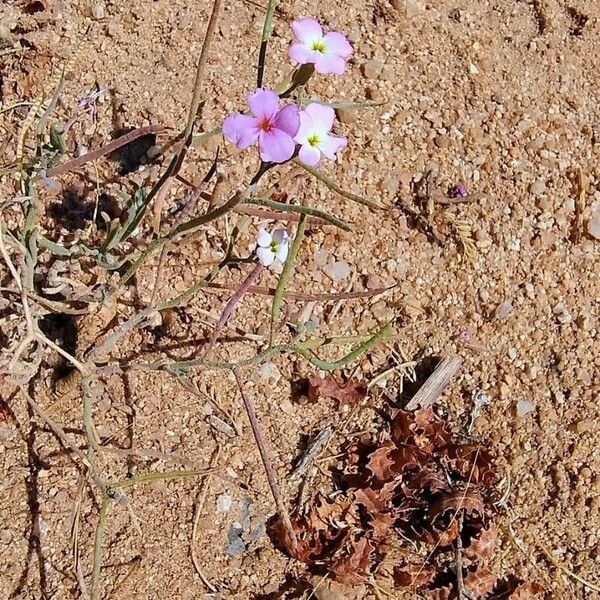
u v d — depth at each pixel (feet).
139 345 1.11
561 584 1.11
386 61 1.27
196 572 1.06
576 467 1.15
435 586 1.09
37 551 1.03
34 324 0.95
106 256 1.02
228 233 1.13
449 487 1.11
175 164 0.91
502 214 1.24
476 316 1.20
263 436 1.13
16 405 1.07
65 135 1.15
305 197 1.18
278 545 1.09
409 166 1.23
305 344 0.97
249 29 1.24
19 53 1.18
